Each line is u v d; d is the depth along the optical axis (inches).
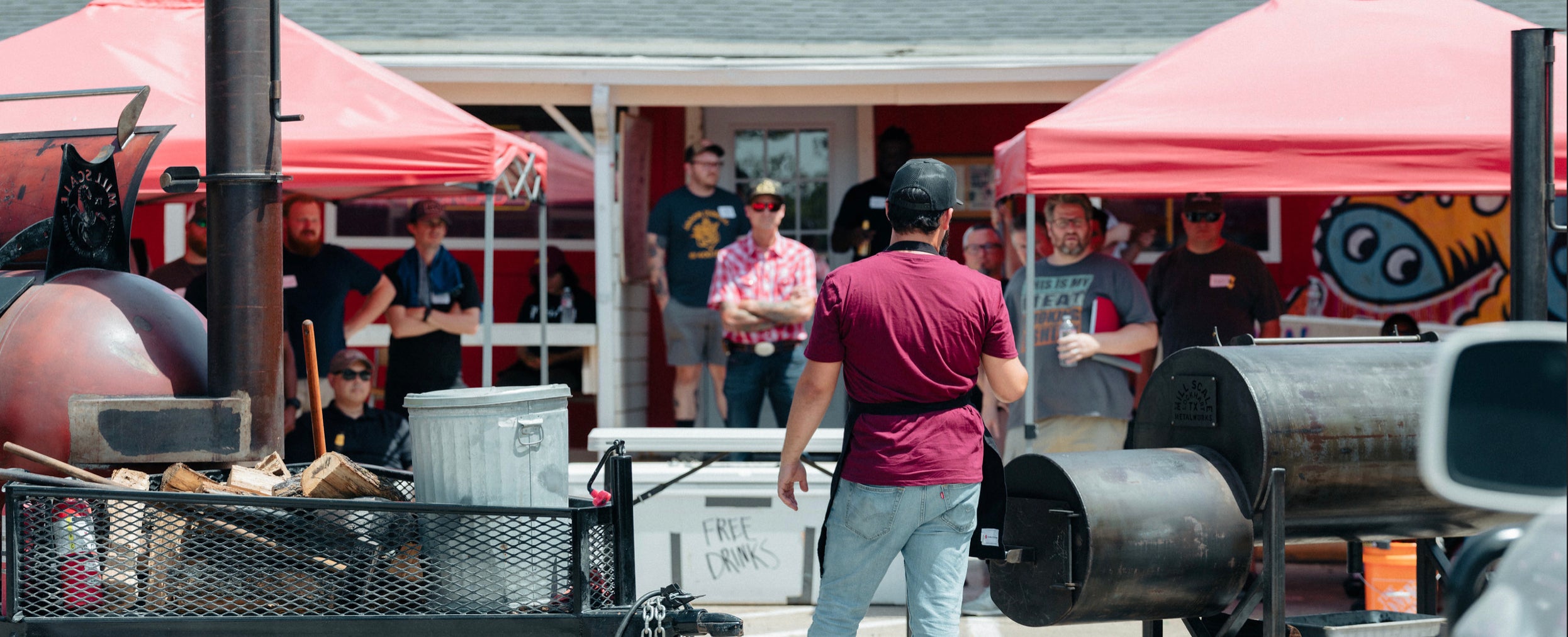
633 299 356.8
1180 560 149.0
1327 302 391.9
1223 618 161.6
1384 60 231.8
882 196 358.0
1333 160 212.8
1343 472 152.3
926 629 132.6
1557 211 368.8
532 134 378.3
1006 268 328.8
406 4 351.9
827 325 133.3
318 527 132.3
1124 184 213.9
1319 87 225.9
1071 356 241.8
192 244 288.7
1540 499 88.3
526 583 132.3
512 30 334.6
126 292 154.1
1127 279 250.5
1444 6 250.5
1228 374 156.6
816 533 237.3
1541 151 163.2
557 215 381.1
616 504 132.6
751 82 324.8
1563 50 241.3
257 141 149.9
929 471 131.0
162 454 145.9
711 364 343.0
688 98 334.3
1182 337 268.2
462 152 216.8
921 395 132.4
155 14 248.1
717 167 338.6
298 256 278.5
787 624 222.2
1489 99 221.3
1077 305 250.2
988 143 383.9
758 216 285.4
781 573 237.9
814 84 325.7
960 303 132.3
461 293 292.2
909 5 359.3
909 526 132.4
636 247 359.6
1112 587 147.8
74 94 165.5
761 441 235.5
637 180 361.4
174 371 151.1
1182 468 154.0
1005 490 138.4
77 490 129.0
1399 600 201.6
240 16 149.3
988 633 218.5
